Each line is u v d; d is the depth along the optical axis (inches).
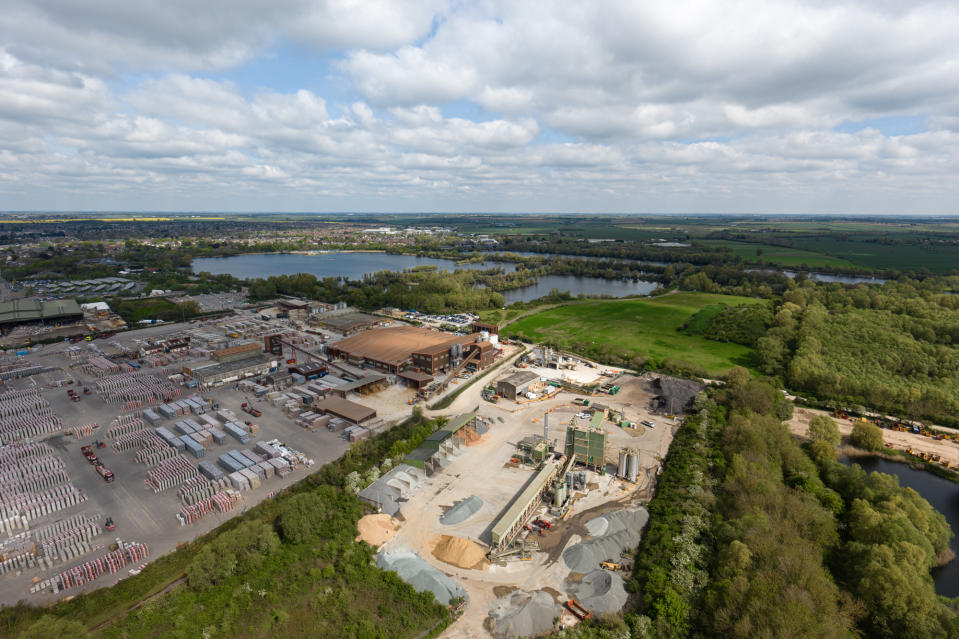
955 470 4367.6
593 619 2628.0
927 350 6505.9
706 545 3102.9
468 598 2775.6
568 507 3619.6
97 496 3698.3
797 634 2269.9
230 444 4557.1
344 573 2893.7
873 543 3100.4
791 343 7450.8
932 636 2429.9
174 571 2918.3
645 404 5703.7
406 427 4906.5
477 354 7007.9
